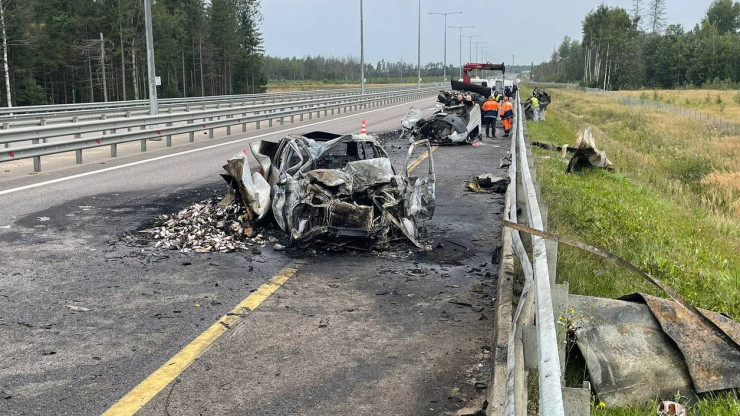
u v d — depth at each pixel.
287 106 33.75
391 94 58.53
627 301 5.24
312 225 8.92
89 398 4.67
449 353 5.62
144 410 4.51
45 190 13.20
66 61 73.44
